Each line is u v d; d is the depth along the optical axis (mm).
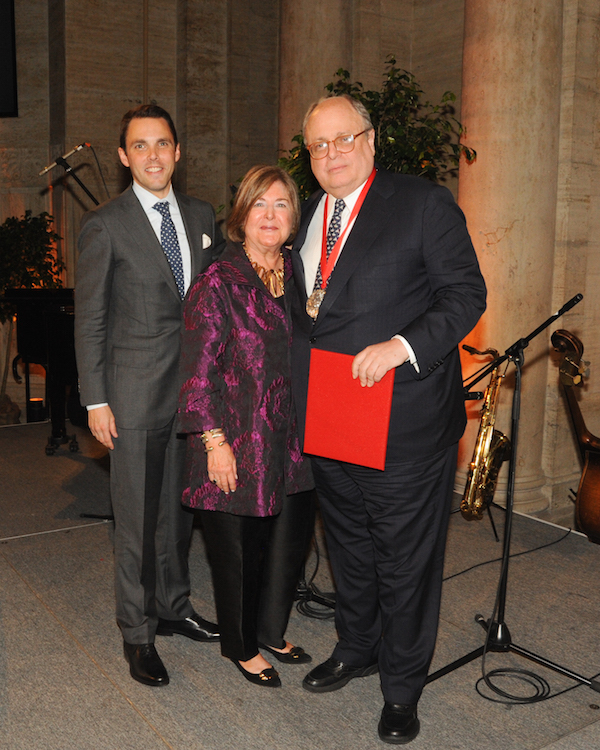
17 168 7664
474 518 2625
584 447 3643
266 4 7645
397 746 2092
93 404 2254
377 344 1910
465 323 1941
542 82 4324
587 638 2713
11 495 4246
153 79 7477
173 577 2629
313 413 2053
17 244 6871
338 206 2115
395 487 2064
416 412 2035
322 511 2344
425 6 6379
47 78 7559
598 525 3574
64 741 2088
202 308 2102
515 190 4359
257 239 2158
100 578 3160
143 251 2258
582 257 5086
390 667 2141
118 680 2398
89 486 4430
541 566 3359
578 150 4910
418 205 1982
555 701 2330
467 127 4469
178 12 7426
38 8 7465
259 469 2139
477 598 3021
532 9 4246
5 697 2293
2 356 7844
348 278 2023
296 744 2090
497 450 2605
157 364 2291
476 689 2393
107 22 7199
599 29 4883
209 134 7551
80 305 2256
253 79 7680
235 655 2305
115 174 7406
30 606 2900
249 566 2246
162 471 2365
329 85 3773
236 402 2148
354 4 6340
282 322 2180
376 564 2168
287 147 5277
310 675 2367
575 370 3471
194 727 2160
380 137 3641
